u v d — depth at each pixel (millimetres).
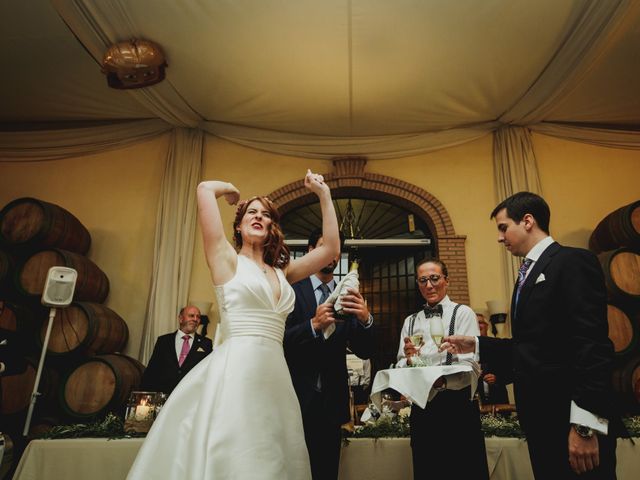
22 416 5266
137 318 6797
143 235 7223
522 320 2133
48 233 5984
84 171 7578
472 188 7344
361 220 8180
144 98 6953
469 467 2422
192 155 7492
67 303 4938
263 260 2158
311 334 2342
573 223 6996
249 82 6676
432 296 2973
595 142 7332
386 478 2828
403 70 6375
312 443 2248
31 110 7598
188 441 1689
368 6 5434
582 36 5578
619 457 2812
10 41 6156
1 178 7484
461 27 5684
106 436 3014
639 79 6473
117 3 5379
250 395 1705
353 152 7617
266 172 7625
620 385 5273
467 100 6977
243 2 5371
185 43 5965
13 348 4016
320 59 6219
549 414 1935
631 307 5719
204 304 6496
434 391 2461
